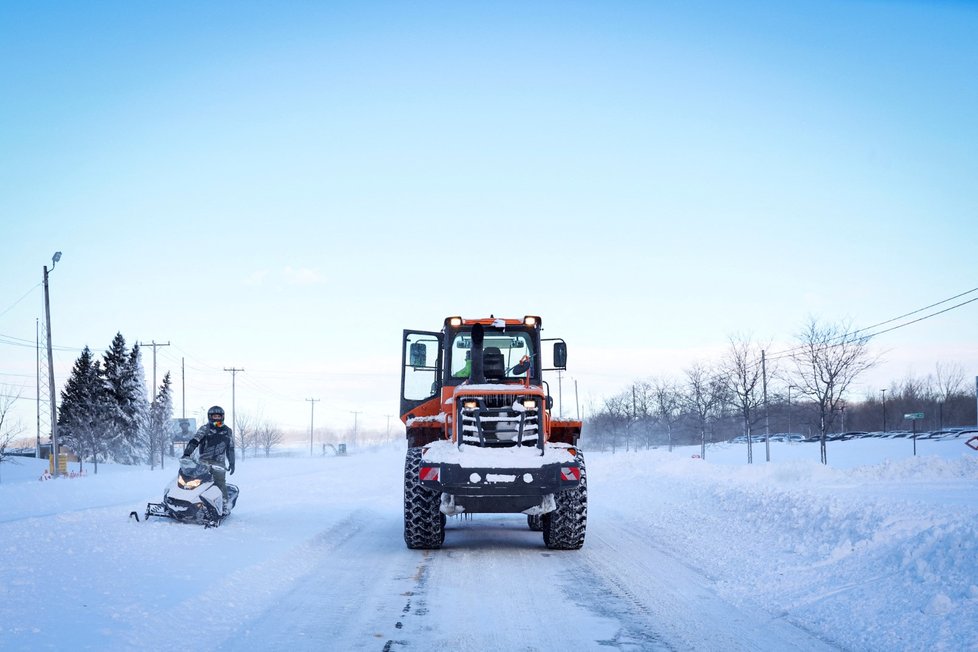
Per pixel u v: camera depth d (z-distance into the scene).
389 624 6.44
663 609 7.01
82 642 5.45
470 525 14.27
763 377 40.62
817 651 5.65
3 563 8.20
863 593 7.12
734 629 6.29
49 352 35.09
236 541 10.39
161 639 5.71
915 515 9.91
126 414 67.75
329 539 11.48
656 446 69.00
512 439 10.47
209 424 12.13
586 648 5.75
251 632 6.08
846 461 36.62
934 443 46.28
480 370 11.20
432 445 10.52
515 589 7.92
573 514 10.47
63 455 42.34
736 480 17.23
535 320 11.77
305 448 136.00
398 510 16.52
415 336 12.13
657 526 13.06
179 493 11.65
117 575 7.77
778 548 9.91
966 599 6.42
